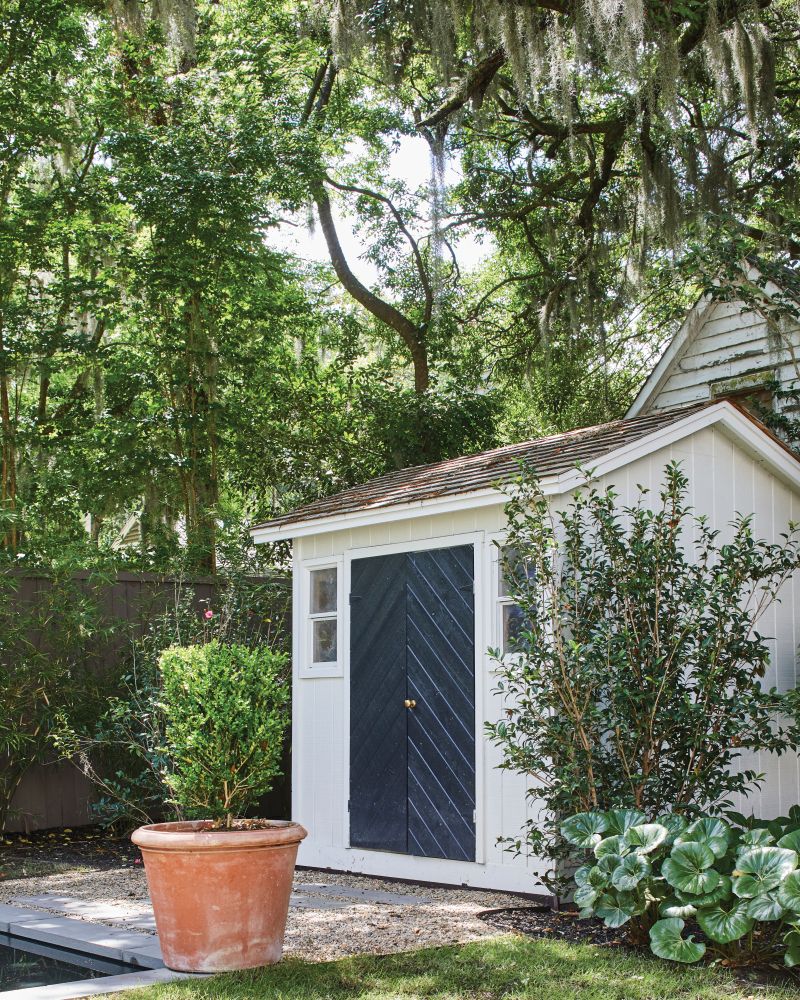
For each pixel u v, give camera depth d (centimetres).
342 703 881
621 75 1101
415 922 625
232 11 1647
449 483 822
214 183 1379
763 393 1087
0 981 521
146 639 1044
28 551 1216
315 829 896
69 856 947
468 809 752
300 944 572
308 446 1630
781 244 1164
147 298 1470
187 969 516
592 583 665
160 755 920
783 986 474
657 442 754
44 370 1484
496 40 1236
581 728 625
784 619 827
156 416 1521
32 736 1001
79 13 1523
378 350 2041
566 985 477
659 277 1599
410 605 823
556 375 1852
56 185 1539
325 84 1838
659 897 537
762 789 790
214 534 1276
